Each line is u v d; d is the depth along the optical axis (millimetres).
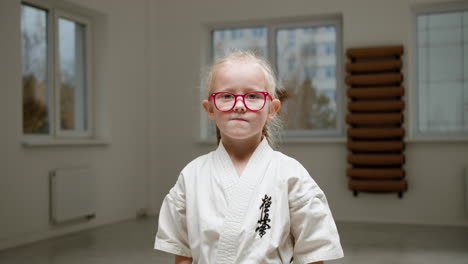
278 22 5516
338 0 5117
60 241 4031
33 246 3830
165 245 1057
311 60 5453
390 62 4840
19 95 3885
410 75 4965
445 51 5027
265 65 1021
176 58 5660
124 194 5215
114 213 5055
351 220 5090
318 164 5195
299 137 5453
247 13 5422
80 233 4398
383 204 5016
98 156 4836
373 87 4918
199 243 991
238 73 965
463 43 4977
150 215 5531
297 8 5254
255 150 1027
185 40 5633
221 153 1038
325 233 972
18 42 3881
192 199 1018
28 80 4215
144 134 5566
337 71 5340
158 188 5672
